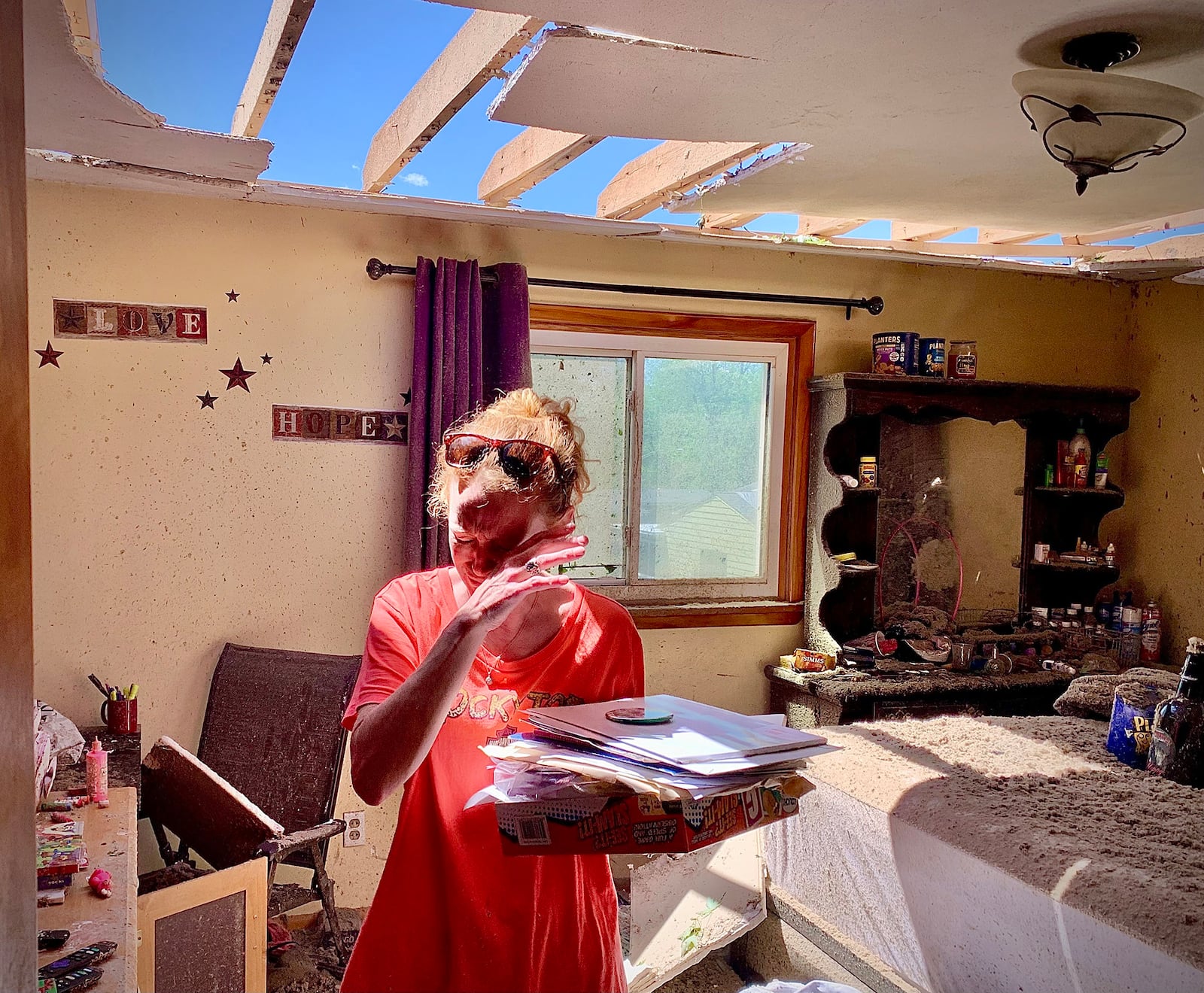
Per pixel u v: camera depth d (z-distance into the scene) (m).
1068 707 2.84
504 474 1.10
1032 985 1.66
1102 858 1.71
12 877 0.60
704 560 3.95
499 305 3.39
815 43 1.83
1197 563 4.08
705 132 2.40
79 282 3.05
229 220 3.20
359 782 1.03
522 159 2.84
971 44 1.83
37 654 3.06
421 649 1.18
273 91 2.20
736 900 2.50
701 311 3.79
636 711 1.14
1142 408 4.38
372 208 3.17
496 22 1.93
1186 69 1.96
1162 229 3.48
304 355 3.30
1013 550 4.27
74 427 3.07
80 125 2.24
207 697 3.24
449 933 1.10
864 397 3.78
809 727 3.74
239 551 3.26
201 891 2.12
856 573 3.89
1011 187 2.90
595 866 1.22
